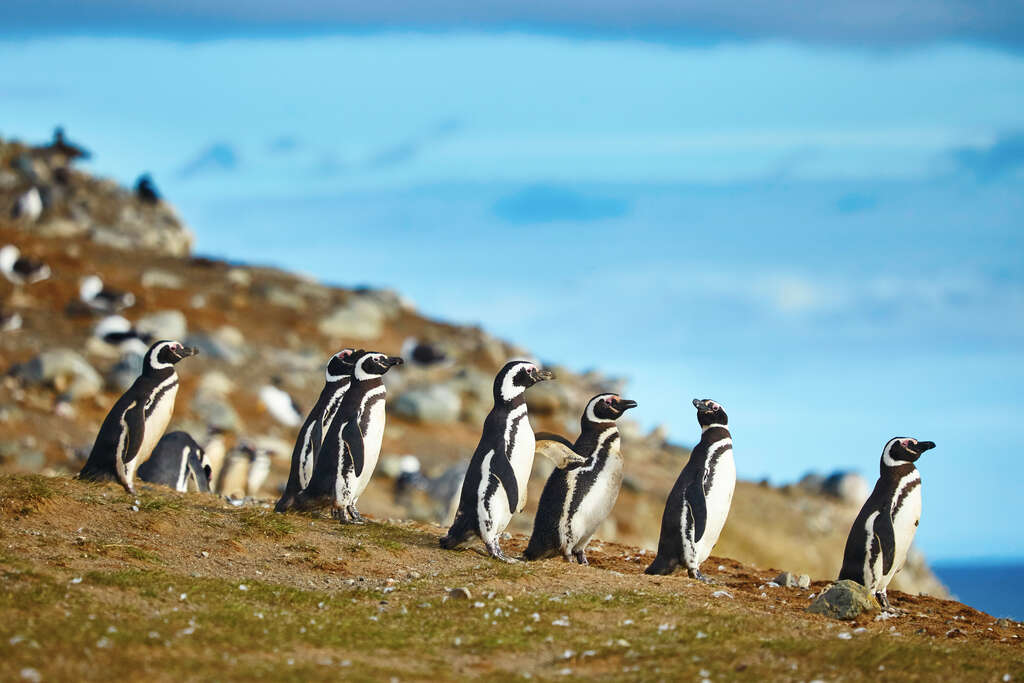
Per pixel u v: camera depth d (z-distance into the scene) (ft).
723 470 167.63
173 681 100.78
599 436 171.22
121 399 190.80
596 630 128.98
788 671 113.91
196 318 526.98
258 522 169.99
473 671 112.88
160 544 158.81
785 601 160.15
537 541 171.12
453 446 459.32
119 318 473.26
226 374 465.06
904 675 113.80
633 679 110.52
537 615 132.98
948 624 153.99
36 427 372.99
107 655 105.40
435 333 626.23
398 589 146.20
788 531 458.09
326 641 119.65
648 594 145.48
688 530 165.78
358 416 183.01
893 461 163.63
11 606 116.57
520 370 170.40
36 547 145.59
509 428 168.66
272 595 137.28
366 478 184.65
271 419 437.99
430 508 370.94
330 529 175.94
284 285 619.67
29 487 169.17
